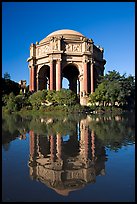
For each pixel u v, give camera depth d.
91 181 11.08
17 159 15.35
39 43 106.12
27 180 11.29
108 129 29.66
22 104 75.81
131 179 11.26
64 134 26.12
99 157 15.70
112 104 76.06
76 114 62.91
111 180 11.18
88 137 23.88
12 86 96.31
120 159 15.12
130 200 8.91
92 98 75.81
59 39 96.19
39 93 75.75
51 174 12.19
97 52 105.81
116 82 74.62
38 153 17.11
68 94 72.88
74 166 13.68
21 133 27.08
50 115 60.50
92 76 98.12
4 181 11.13
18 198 9.17
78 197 9.26
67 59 97.81
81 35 105.00
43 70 106.25
